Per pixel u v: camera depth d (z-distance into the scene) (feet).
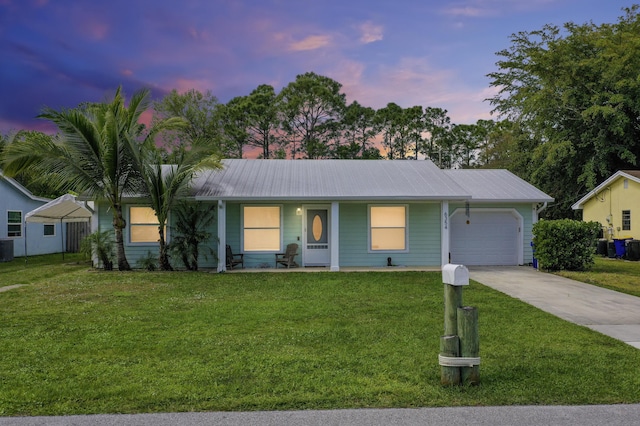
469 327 14.12
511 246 53.78
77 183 44.47
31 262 58.39
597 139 79.97
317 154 108.47
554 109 87.51
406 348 18.37
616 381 14.57
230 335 20.58
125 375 15.11
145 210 50.60
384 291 33.37
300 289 34.30
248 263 49.70
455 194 46.80
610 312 26.58
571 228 45.65
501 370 15.65
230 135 111.55
